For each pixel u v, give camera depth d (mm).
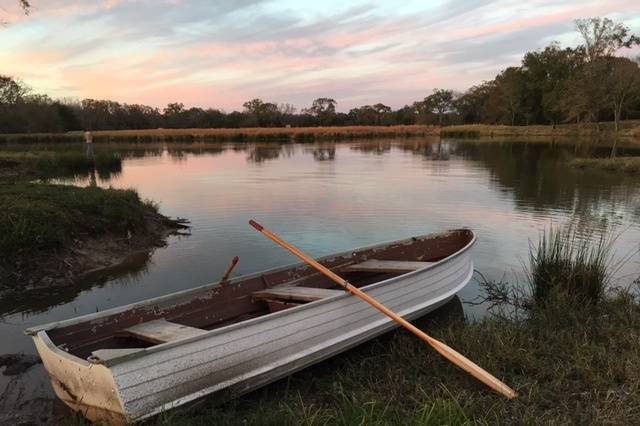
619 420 2803
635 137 39938
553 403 3105
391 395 3295
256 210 11344
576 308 4777
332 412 3096
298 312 3680
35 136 46875
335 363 4125
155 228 9289
